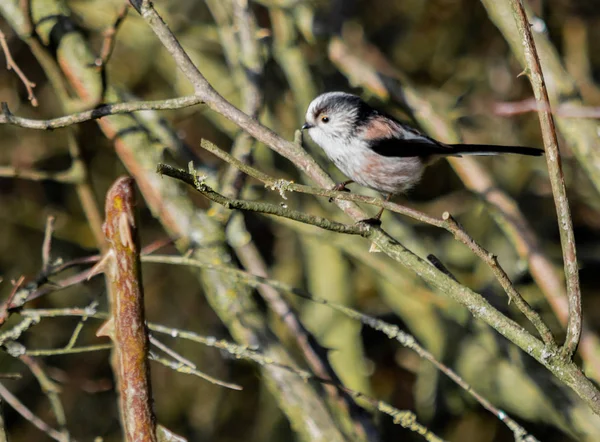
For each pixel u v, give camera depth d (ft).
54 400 25.96
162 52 42.63
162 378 45.55
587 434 31.42
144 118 30.96
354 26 44.73
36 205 45.27
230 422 45.32
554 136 17.03
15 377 21.74
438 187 47.70
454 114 34.63
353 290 41.52
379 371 44.42
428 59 48.98
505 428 41.39
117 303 14.02
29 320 21.49
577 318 17.01
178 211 28.17
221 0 37.19
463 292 18.44
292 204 39.32
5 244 44.83
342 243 37.47
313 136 29.50
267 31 33.53
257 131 21.58
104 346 22.24
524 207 44.86
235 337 26.81
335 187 21.57
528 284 42.06
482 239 42.52
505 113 31.58
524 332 17.61
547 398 32.73
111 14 40.37
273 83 43.24
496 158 44.75
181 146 30.53
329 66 44.21
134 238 13.74
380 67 41.83
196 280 47.21
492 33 46.91
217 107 21.11
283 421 42.70
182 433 44.62
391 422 42.63
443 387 40.98
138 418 14.24
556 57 28.09
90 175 30.07
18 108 43.47
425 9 47.88
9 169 29.19
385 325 21.81
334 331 39.27
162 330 21.59
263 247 47.34
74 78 28.53
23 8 27.04
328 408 25.48
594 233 44.73
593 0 44.86
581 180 43.39
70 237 44.39
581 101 27.96
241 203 17.94
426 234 43.83
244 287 27.43
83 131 29.76
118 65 45.55
